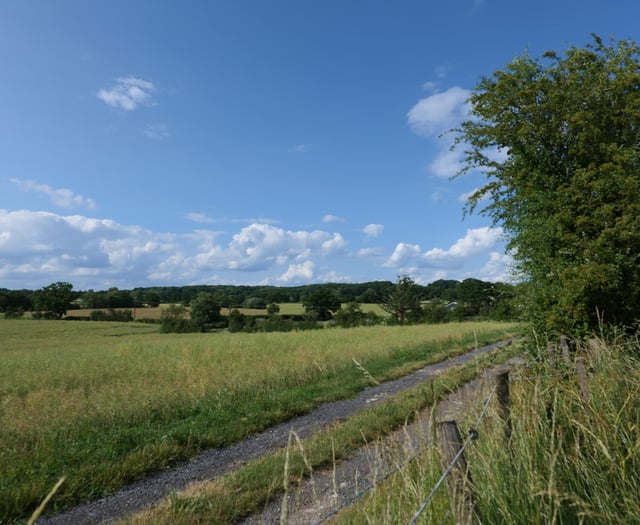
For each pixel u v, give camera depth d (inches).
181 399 440.1
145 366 666.2
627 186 438.0
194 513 207.0
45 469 262.8
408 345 896.9
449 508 103.4
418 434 127.4
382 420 329.1
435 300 2859.3
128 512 225.9
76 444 313.0
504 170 579.8
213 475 276.2
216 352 822.5
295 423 390.9
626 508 108.3
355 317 2731.3
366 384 545.0
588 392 169.5
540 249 490.0
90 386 532.4
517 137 528.1
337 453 271.9
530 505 106.9
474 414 154.6
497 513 107.9
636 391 159.5
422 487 109.9
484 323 1871.3
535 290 476.4
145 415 393.4
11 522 216.4
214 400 442.9
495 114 548.7
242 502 214.4
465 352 801.6
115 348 1186.0
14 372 657.6
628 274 441.1
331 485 230.8
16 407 402.3
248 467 265.9
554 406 131.5
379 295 3154.5
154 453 301.3
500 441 130.1
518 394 168.1
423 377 584.1
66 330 2677.2
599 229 459.2
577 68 541.3
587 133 486.6
